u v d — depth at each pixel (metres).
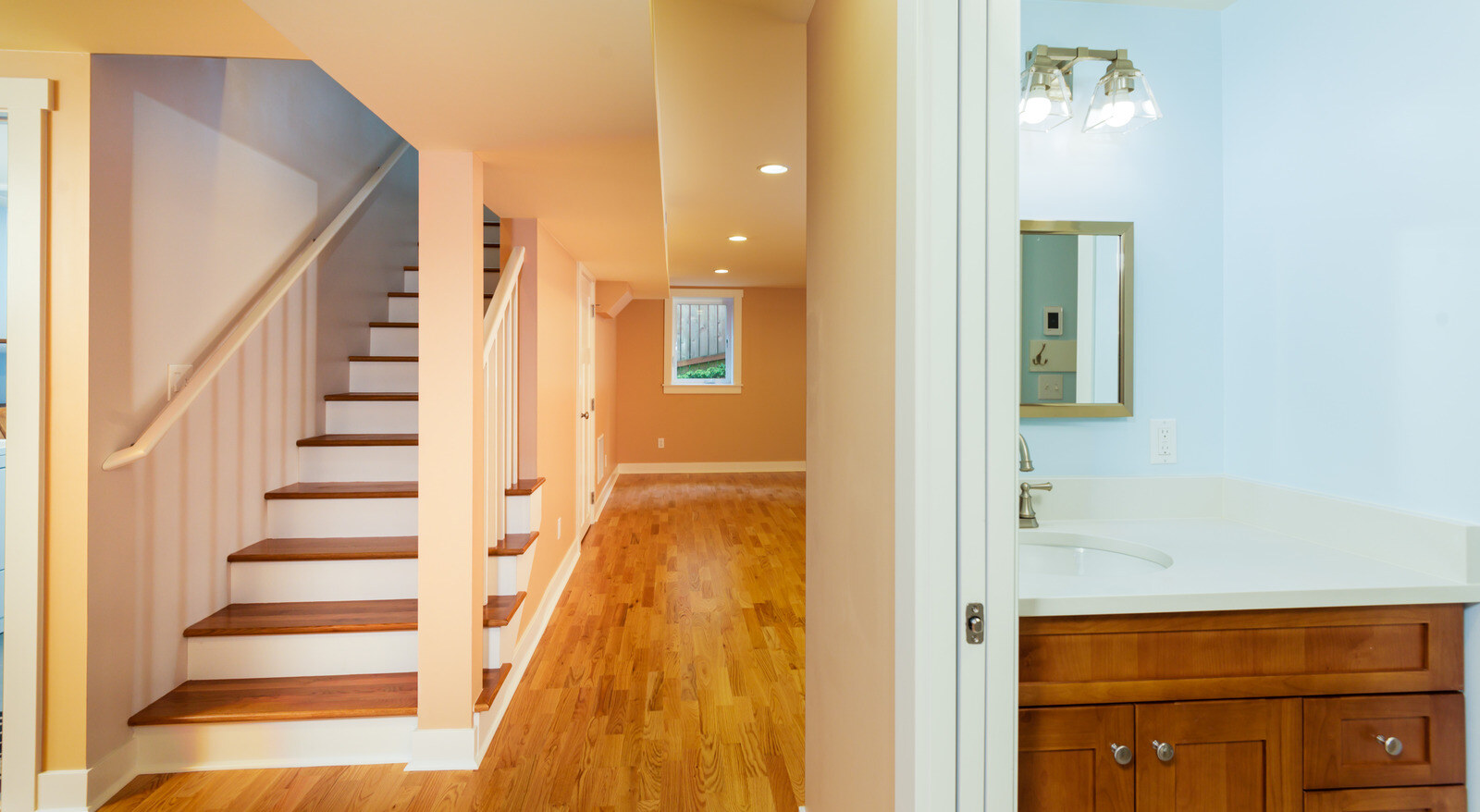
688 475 8.44
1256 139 1.71
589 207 3.05
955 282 0.99
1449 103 1.31
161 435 2.04
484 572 2.37
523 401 3.38
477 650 2.28
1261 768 1.22
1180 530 1.69
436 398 2.20
